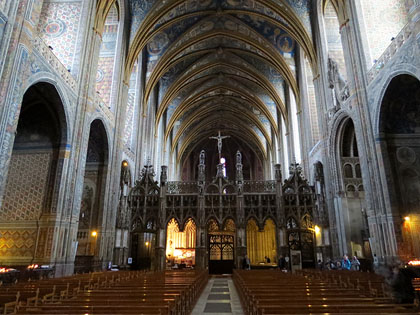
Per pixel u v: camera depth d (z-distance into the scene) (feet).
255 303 18.26
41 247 47.24
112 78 73.87
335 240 67.21
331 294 22.41
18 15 37.63
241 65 116.98
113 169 70.49
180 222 82.43
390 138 51.29
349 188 67.05
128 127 90.68
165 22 87.97
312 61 80.43
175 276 46.73
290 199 82.79
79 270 55.67
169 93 117.91
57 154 51.49
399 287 24.11
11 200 50.70
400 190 48.73
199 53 110.42
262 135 159.94
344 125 66.08
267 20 90.17
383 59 49.80
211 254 92.68
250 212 83.20
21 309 18.40
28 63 38.86
